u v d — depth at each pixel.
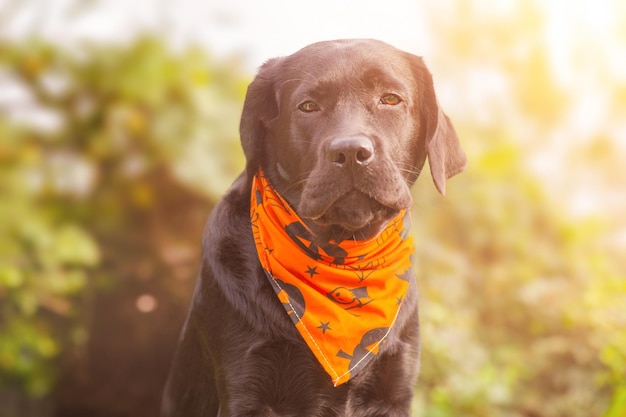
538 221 6.52
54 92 5.74
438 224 6.31
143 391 6.07
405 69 2.85
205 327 2.92
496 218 6.32
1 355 5.65
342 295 2.86
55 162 5.73
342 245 2.87
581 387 5.70
